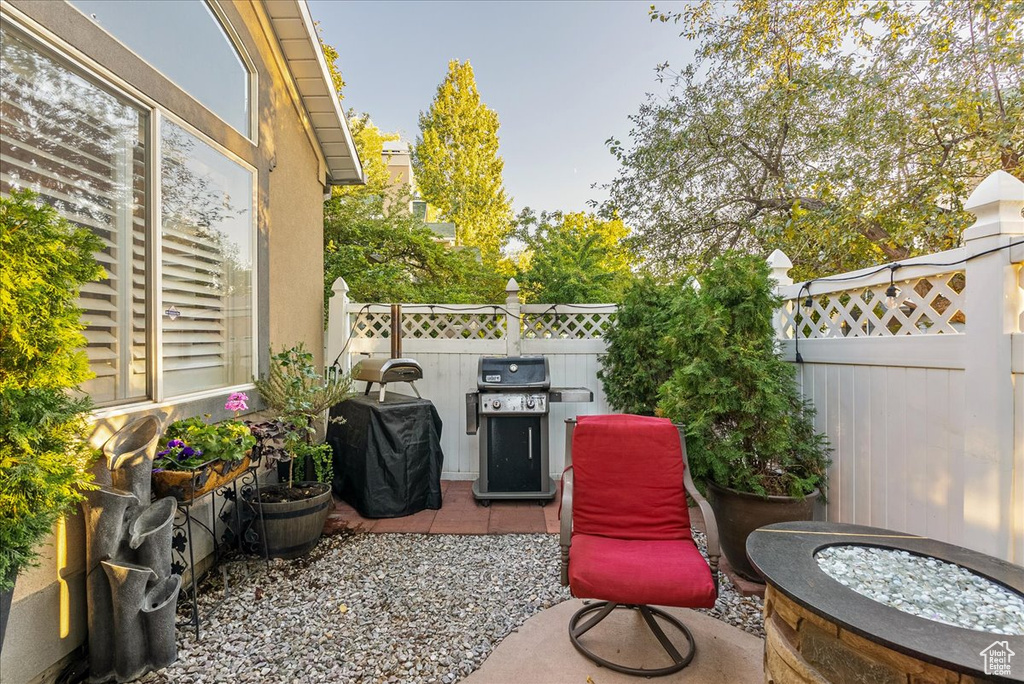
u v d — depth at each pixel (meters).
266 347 3.89
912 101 5.01
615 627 2.50
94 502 2.04
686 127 6.92
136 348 2.62
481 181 22.89
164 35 2.86
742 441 3.00
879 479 2.72
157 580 2.19
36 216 1.62
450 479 5.09
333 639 2.40
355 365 4.75
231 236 3.51
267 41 4.01
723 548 3.02
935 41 4.84
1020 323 2.01
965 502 2.15
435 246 9.00
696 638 2.40
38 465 1.60
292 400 3.66
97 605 2.06
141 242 2.66
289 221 4.45
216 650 2.30
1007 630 1.37
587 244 7.21
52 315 1.66
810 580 1.58
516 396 4.22
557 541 3.60
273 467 4.02
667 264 7.35
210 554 3.13
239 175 3.61
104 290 2.43
